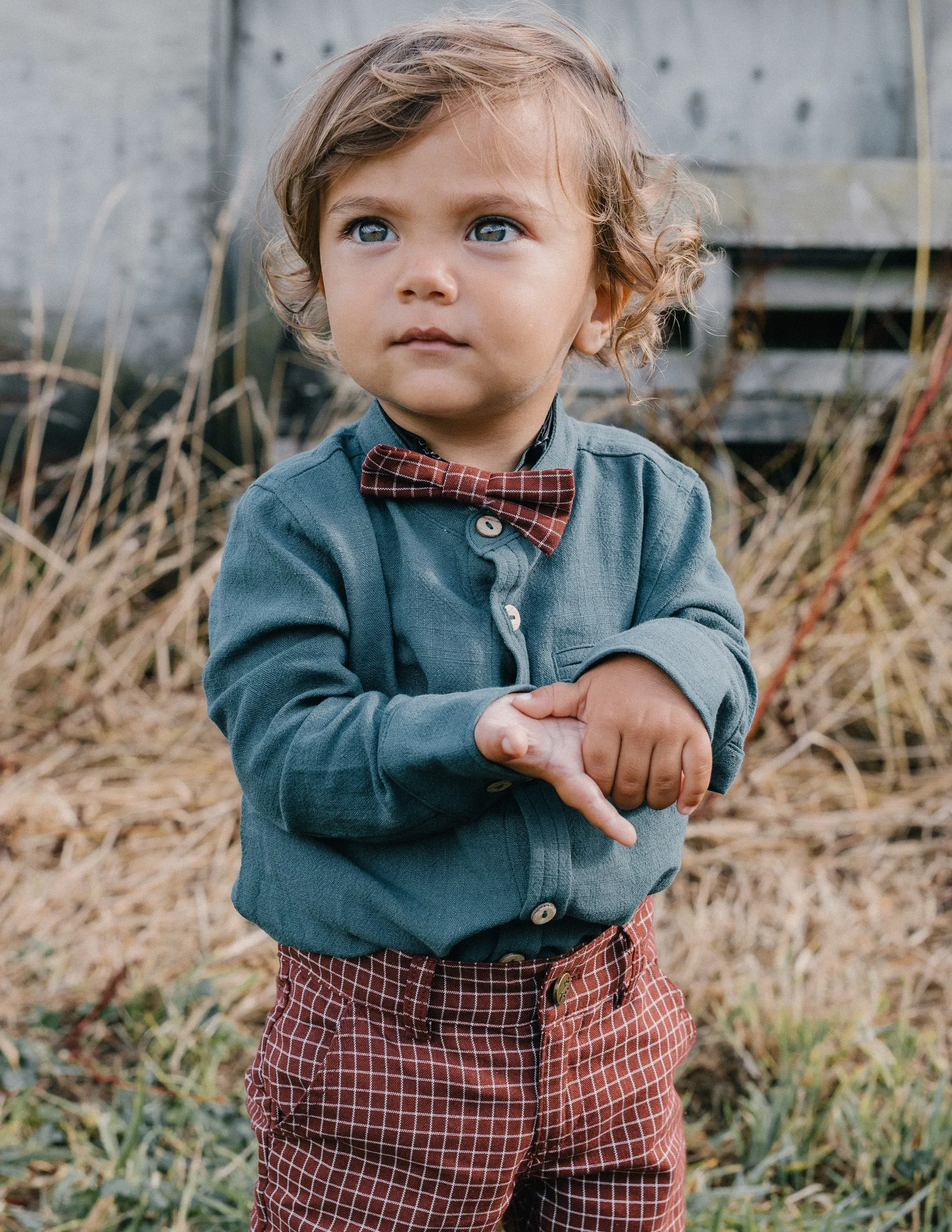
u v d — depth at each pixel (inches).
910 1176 72.6
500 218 44.3
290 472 49.1
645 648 43.1
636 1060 50.4
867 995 89.8
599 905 47.3
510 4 56.9
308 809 45.4
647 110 163.8
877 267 150.9
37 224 157.1
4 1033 83.8
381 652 47.1
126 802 114.1
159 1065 81.5
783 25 163.8
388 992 47.1
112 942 95.1
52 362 152.6
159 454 157.6
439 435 48.4
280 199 50.2
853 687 131.0
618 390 141.6
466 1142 46.9
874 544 130.6
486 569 47.0
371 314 44.6
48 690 131.5
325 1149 47.8
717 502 138.2
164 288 158.6
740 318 141.7
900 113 165.8
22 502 135.6
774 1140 75.9
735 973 92.2
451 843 46.3
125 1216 68.4
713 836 110.3
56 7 154.0
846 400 146.9
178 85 156.3
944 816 112.8
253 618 46.8
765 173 146.5
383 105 43.7
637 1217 50.2
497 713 41.9
